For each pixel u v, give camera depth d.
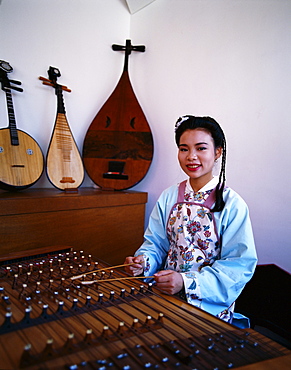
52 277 0.92
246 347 0.62
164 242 1.27
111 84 2.33
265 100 1.63
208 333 0.67
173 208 1.21
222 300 0.97
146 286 0.94
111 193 1.93
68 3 2.06
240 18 1.73
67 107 2.13
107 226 1.90
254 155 1.68
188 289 0.93
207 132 1.07
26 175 1.76
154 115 2.22
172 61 2.10
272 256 1.62
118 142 2.14
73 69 2.13
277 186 1.58
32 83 1.95
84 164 2.14
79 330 0.64
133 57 2.32
